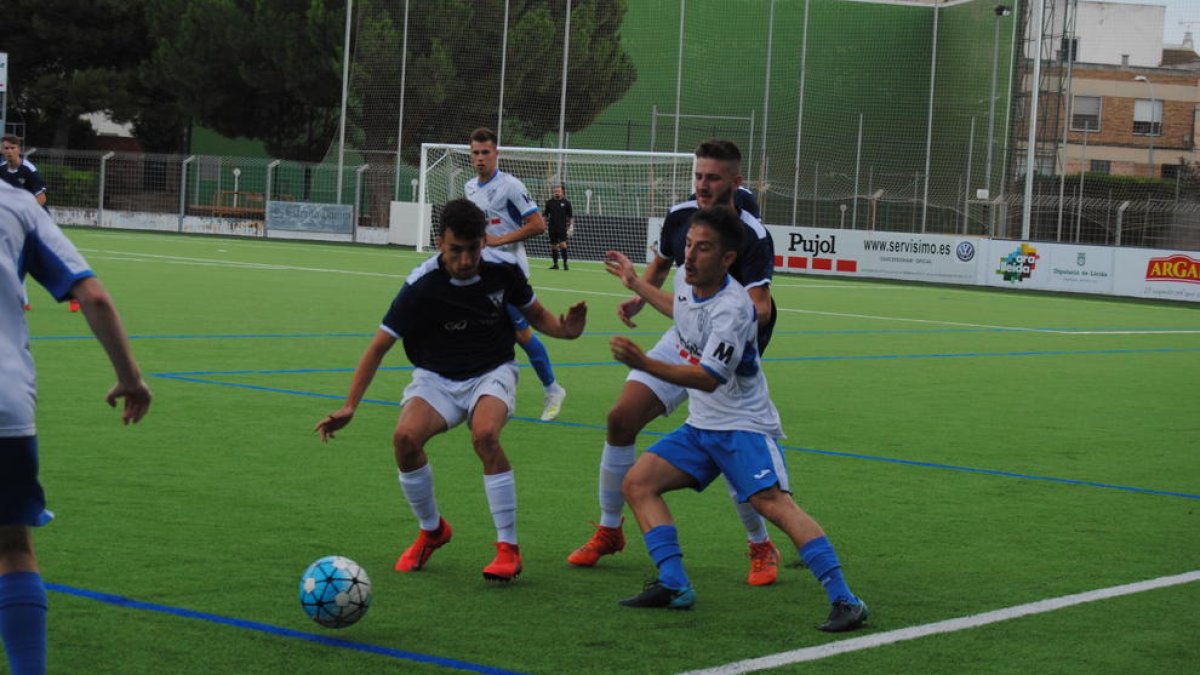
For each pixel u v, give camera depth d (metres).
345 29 43.75
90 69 47.78
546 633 4.81
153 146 53.00
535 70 43.41
